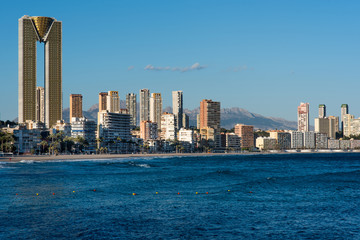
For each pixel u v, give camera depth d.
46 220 68.94
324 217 73.25
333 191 105.50
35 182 121.38
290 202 88.06
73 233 61.31
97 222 67.81
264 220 70.62
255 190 106.44
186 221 69.31
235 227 65.88
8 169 174.62
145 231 62.88
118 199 90.44
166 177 141.75
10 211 75.94
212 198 92.62
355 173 162.62
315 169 198.75
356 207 82.69
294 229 64.94
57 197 92.31
